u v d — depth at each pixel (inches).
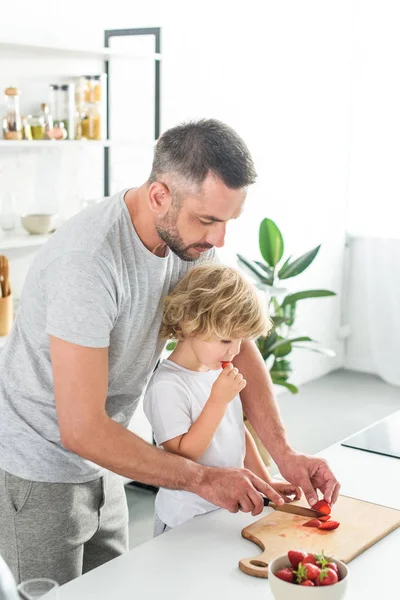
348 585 48.5
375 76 206.4
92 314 55.9
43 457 63.2
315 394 198.2
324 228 207.8
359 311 217.6
